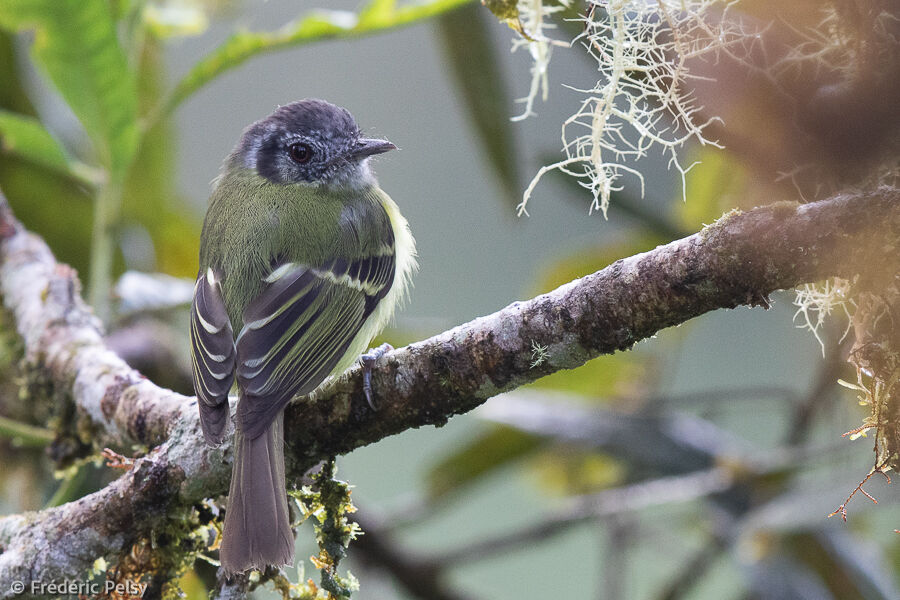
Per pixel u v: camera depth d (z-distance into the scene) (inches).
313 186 271.6
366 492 421.7
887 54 143.6
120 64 254.2
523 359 172.2
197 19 330.0
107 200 269.1
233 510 178.9
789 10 164.7
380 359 183.0
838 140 150.8
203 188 455.5
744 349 407.5
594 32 189.0
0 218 276.7
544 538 292.8
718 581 359.6
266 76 462.0
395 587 302.2
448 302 453.7
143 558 193.0
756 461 281.7
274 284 230.7
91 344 240.8
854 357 163.8
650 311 162.7
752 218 152.9
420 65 462.0
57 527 190.7
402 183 459.2
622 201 278.8
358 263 247.3
